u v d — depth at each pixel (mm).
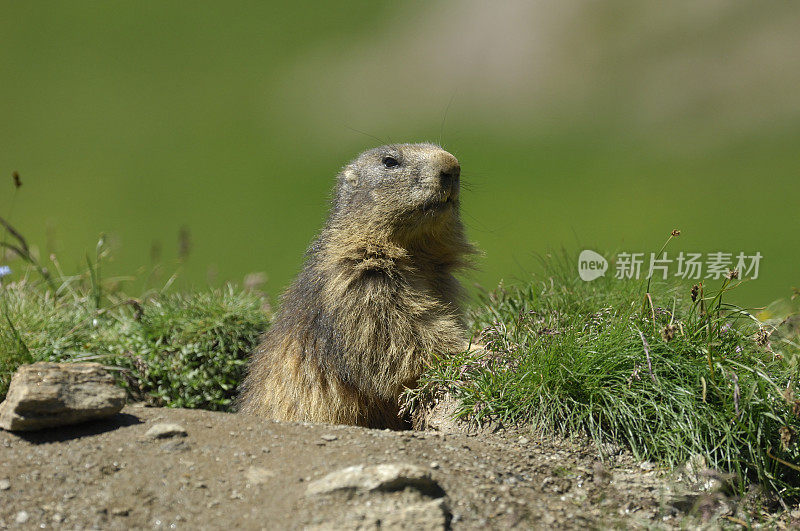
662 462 14352
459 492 12656
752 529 13164
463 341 18062
